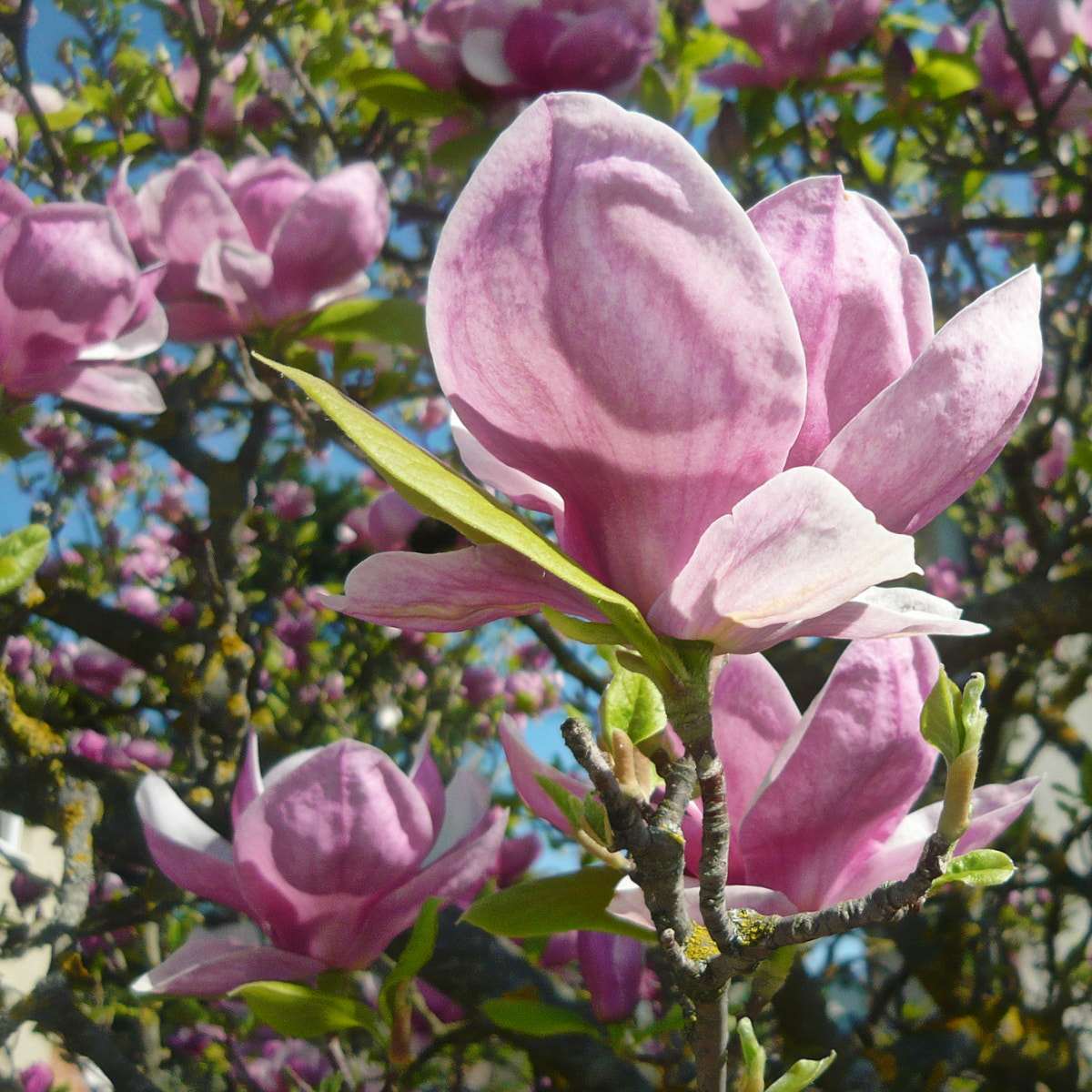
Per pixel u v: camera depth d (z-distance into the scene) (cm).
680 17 129
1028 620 109
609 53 89
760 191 133
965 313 37
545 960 83
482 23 90
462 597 40
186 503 189
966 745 38
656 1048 83
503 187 36
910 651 47
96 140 126
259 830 55
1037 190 185
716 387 36
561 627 40
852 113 125
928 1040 97
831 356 39
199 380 118
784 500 35
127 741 150
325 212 85
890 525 38
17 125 120
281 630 167
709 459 37
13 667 133
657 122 35
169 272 88
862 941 126
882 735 46
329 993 57
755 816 47
